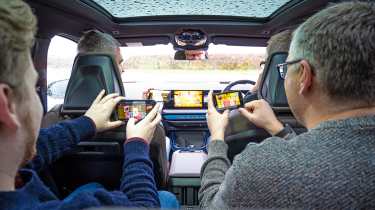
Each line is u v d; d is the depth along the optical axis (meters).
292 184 0.84
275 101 1.76
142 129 1.38
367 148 0.83
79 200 0.80
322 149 0.85
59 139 1.45
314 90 0.94
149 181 1.11
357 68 0.85
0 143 0.71
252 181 0.89
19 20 0.69
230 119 1.83
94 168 2.00
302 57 0.96
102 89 1.84
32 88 0.76
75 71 1.87
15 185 0.85
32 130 0.77
